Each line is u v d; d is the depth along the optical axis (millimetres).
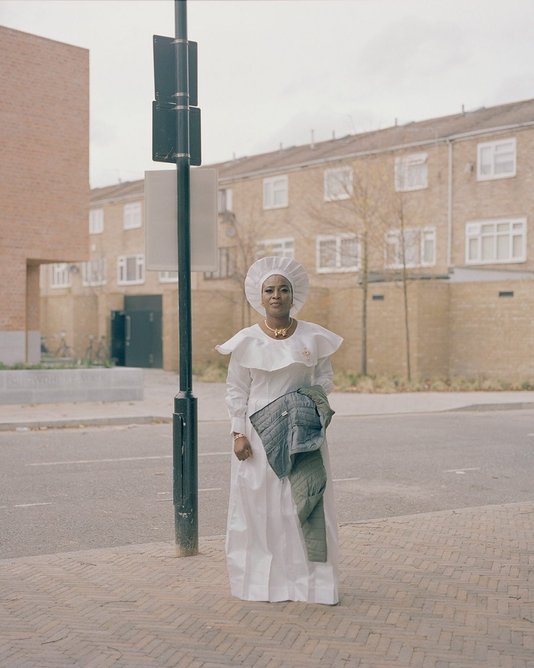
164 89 6141
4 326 20625
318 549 4922
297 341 5078
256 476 5012
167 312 32625
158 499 8992
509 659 4168
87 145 21812
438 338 26875
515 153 27922
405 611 4895
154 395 21344
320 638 4461
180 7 6152
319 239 33531
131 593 5266
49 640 4445
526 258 27688
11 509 8445
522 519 7629
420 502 8945
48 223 21234
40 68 20969
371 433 14945
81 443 13367
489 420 17312
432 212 30109
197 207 6121
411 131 31484
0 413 16641
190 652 4273
